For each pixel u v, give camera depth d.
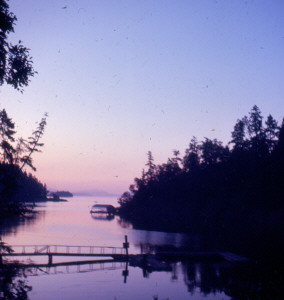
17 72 13.87
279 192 62.59
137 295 22.89
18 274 27.88
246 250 43.00
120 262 34.50
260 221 63.59
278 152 64.56
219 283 26.09
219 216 77.25
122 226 81.56
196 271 30.58
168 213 104.31
